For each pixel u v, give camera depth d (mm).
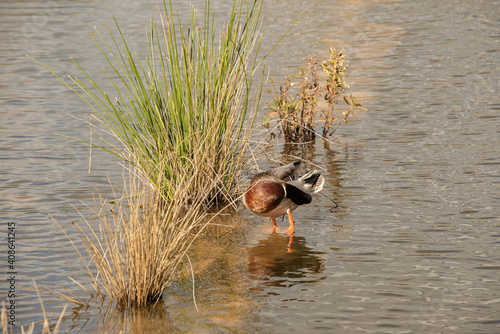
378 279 8992
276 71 23516
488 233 10398
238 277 9305
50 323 7965
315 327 7750
